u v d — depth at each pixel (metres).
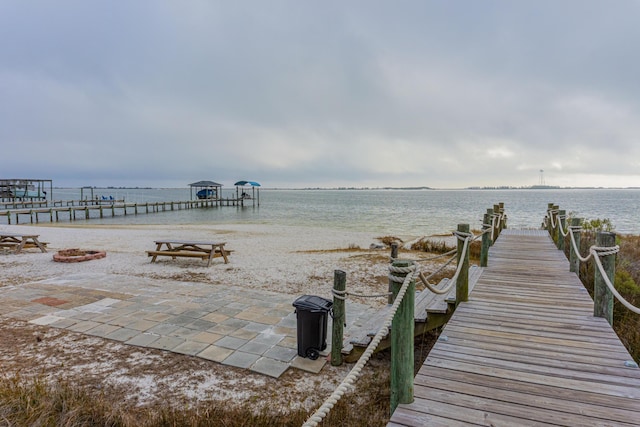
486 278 5.97
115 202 53.62
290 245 14.55
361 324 5.41
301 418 3.06
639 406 2.34
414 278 2.42
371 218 33.84
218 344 4.59
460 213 41.00
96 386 3.60
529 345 3.31
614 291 3.39
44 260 10.27
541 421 2.20
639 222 30.19
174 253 9.76
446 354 3.14
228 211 45.66
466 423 2.19
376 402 3.39
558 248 8.90
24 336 4.77
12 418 2.75
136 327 5.12
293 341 4.72
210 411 3.14
